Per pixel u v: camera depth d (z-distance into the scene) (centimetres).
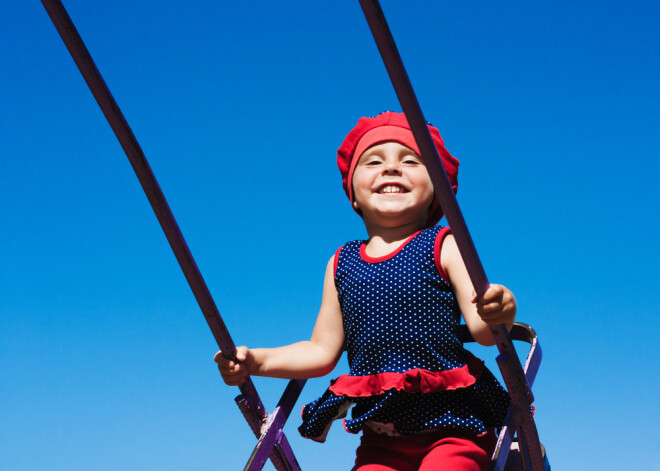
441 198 183
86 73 177
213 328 241
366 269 279
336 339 293
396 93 168
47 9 168
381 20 160
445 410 254
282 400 270
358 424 255
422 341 261
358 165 297
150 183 198
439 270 270
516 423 234
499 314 208
